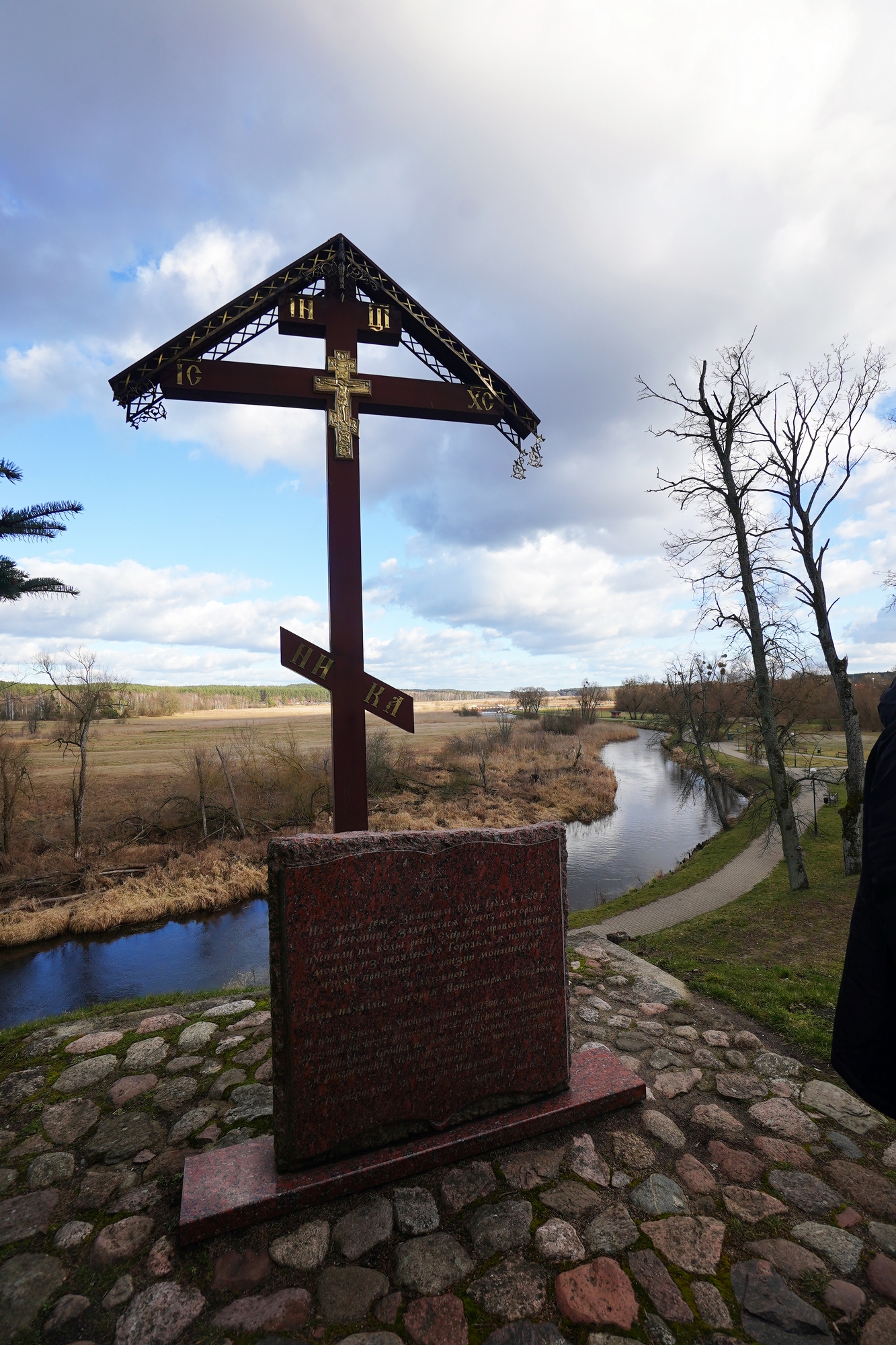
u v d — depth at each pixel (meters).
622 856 21.97
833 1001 5.48
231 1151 3.19
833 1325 2.32
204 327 4.99
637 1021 4.93
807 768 18.42
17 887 18.45
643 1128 3.49
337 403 5.18
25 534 6.07
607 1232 2.75
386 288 5.37
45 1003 12.34
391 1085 3.18
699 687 26.47
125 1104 3.86
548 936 3.62
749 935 9.51
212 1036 4.71
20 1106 3.88
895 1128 3.54
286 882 3.00
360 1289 2.49
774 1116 3.62
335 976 3.08
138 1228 2.84
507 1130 3.32
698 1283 2.50
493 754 44.28
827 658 13.23
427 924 3.28
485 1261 2.62
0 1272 2.64
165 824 24.47
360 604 5.05
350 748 4.93
